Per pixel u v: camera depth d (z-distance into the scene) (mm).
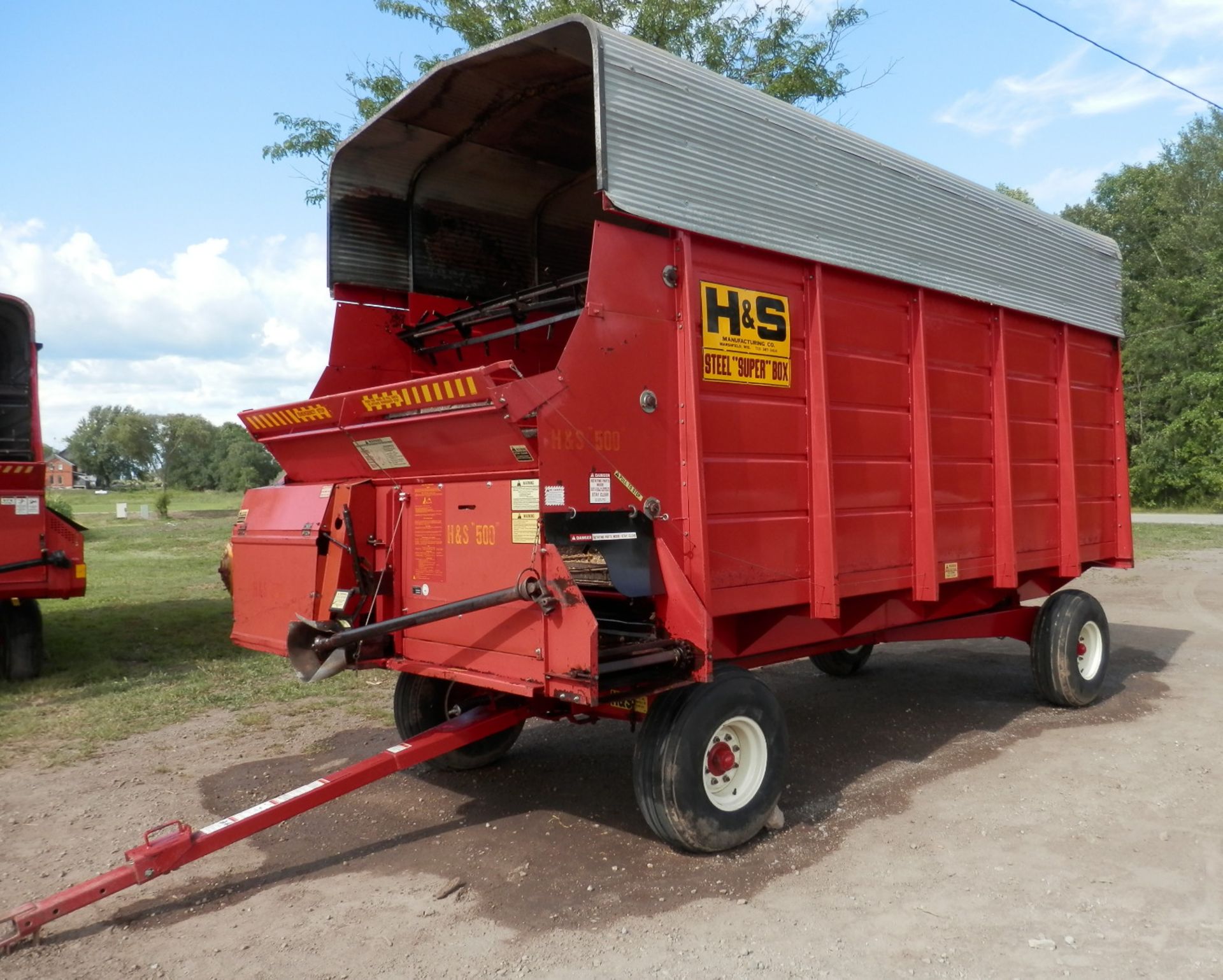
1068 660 7133
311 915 3947
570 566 4594
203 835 3908
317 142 12531
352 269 5953
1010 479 6516
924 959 3473
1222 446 34594
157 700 7840
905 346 5758
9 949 3652
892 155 5680
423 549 4836
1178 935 3615
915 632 6590
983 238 6441
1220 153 40938
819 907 3916
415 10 12492
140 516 40531
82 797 5543
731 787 4648
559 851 4590
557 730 6844
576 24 4246
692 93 4473
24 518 8336
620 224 4336
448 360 6441
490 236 6715
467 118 5699
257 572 5363
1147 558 18031
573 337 4078
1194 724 6766
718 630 4895
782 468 4941
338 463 5328
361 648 4918
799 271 5059
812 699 7805
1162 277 39531
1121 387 8242
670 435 4457
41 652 8727
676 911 3910
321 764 6172
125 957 3615
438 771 5906
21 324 9234
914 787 5473
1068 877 4168
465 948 3629
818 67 13188
